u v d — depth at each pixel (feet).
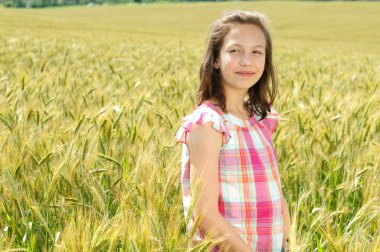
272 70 7.93
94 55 44.98
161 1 504.02
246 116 7.68
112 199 9.78
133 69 33.96
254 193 7.08
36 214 7.89
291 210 10.28
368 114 15.47
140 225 7.18
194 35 154.10
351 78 29.60
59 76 22.15
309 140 13.43
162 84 22.58
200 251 6.38
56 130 13.42
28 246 7.89
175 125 13.21
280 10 270.67
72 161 10.21
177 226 7.25
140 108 15.51
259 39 7.28
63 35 93.40
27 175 10.24
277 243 7.32
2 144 11.15
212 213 6.61
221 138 6.93
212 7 307.78
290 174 11.87
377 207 8.92
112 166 10.68
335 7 266.36
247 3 328.90
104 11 303.68
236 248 6.61
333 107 17.54
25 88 17.97
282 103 17.53
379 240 7.31
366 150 13.01
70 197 9.36
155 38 112.47
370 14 234.58
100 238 6.92
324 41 154.30
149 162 9.31
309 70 39.52
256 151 7.22
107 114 13.44
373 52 108.06
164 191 8.08
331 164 12.41
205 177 6.68
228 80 7.28
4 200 9.30
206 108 7.07
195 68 39.78
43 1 486.79
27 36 79.15
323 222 9.00
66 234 7.17
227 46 7.23
